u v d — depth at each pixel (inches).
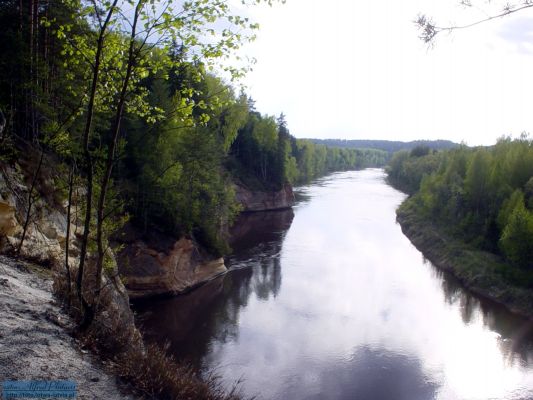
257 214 2716.5
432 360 896.3
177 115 298.2
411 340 986.1
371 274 1501.0
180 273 1261.1
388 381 803.4
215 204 1567.4
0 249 430.3
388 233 2269.9
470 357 920.3
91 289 381.1
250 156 3038.9
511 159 2015.3
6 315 293.1
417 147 5029.5
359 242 2004.2
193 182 1375.5
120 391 257.4
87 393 240.2
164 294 1195.9
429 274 1572.3
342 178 5615.2
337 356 887.1
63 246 547.2
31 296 341.4
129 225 1182.3
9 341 259.4
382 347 941.8
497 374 852.6
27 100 675.4
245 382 762.2
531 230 1390.3
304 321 1061.8
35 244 482.0
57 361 257.9
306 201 3353.8
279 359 859.4
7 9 723.4
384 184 4847.4
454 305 1254.3
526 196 1779.0
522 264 1413.6
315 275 1448.1
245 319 1061.8
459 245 1814.7
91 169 278.1
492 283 1395.2
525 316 1192.2
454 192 2210.9
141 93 327.3
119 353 294.8
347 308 1161.4
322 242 1957.4
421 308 1204.5
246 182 2864.2
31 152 576.4
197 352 866.8
